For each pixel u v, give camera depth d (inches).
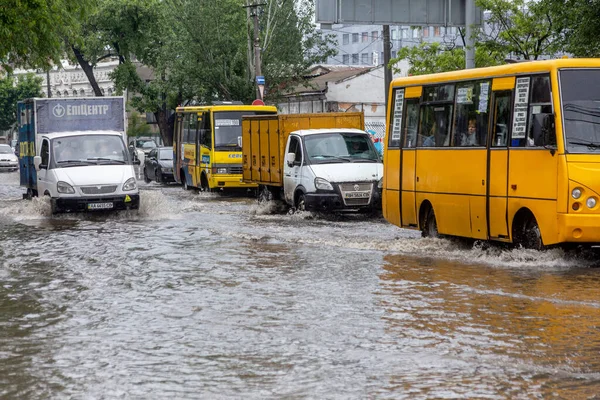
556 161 697.6
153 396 372.5
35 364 429.1
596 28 1035.9
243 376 401.7
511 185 746.8
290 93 2950.3
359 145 1215.6
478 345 452.4
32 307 577.3
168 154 2223.2
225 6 2559.1
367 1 1272.1
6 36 1279.5
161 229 1057.5
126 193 1208.8
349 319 522.3
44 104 1401.3
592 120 701.9
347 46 5403.5
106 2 3097.9
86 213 1250.6
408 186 909.2
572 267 708.0
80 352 452.1
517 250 745.6
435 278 665.6
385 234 981.8
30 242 940.0
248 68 2496.3
